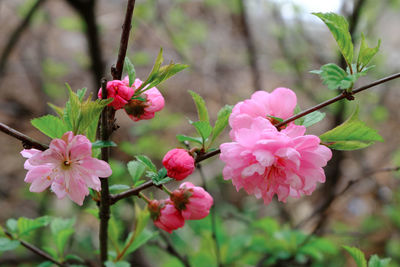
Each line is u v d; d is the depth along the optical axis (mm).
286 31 898
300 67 886
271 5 907
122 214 550
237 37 1115
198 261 521
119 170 510
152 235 414
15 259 668
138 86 354
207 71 1055
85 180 336
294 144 336
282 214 777
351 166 984
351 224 909
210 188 885
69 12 1065
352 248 385
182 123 1060
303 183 343
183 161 347
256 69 872
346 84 330
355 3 652
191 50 1131
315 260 620
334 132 345
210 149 361
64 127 343
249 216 654
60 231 418
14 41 674
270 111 356
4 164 1052
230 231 719
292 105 355
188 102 1110
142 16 879
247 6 915
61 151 332
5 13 1088
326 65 335
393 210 733
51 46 1146
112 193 393
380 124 1026
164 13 1002
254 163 340
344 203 957
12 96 1074
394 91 1061
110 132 345
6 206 957
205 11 1129
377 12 793
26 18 667
